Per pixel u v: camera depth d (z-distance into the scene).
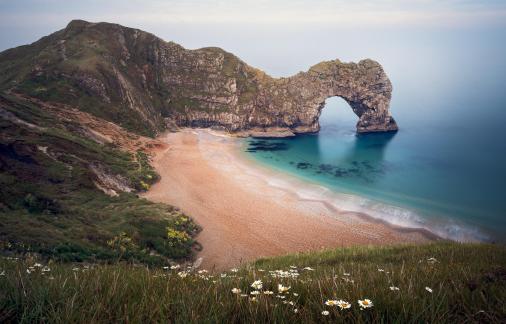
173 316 3.18
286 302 3.33
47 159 66.44
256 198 84.62
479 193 90.44
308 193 90.94
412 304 3.13
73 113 112.94
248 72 176.50
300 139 159.00
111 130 115.56
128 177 81.12
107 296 3.50
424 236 66.12
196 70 171.50
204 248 53.91
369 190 93.94
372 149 139.62
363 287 3.95
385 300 3.33
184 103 165.75
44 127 85.06
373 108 165.50
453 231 68.44
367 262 14.27
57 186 60.19
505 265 7.87
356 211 78.50
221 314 3.08
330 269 8.98
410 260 12.41
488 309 3.24
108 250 40.44
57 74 124.69
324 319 2.95
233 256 52.28
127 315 3.01
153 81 165.12
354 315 2.98
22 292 3.17
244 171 109.75
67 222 46.38
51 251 34.28
